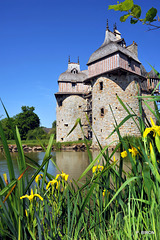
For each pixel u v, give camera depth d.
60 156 13.04
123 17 1.24
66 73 31.25
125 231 0.96
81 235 1.19
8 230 1.08
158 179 0.94
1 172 6.17
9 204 1.04
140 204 1.10
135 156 1.25
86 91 30.64
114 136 18.62
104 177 1.31
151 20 1.16
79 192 1.27
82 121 30.20
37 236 1.16
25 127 48.50
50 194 1.33
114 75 19.78
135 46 25.61
